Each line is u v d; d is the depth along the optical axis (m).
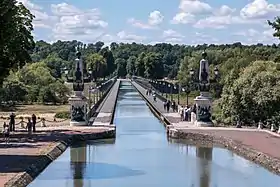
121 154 57.88
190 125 77.75
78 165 50.62
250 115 84.56
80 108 76.31
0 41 59.66
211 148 62.69
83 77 79.50
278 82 83.12
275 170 47.06
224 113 87.06
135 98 173.75
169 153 58.94
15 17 64.69
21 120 79.19
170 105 118.31
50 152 52.81
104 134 69.50
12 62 67.19
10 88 125.94
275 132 69.56
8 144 56.56
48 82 140.00
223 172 47.84
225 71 131.00
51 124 78.38
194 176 46.12
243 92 83.94
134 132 79.75
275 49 167.25
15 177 39.38
